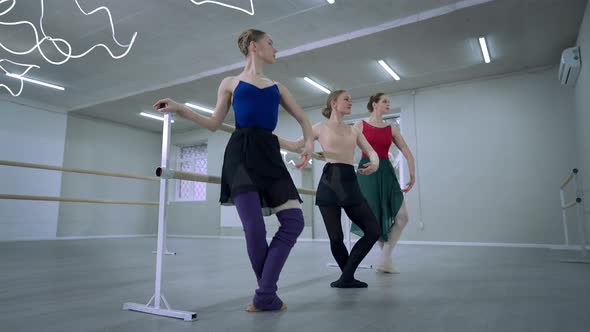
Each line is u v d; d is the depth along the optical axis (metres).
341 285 2.05
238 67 6.64
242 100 1.52
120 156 10.38
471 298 1.73
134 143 10.77
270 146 1.50
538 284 2.16
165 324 1.28
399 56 6.16
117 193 10.23
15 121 8.33
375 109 2.76
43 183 8.70
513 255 4.36
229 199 1.53
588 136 5.04
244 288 2.07
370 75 6.95
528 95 6.69
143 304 1.62
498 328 1.20
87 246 6.07
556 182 6.31
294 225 1.49
